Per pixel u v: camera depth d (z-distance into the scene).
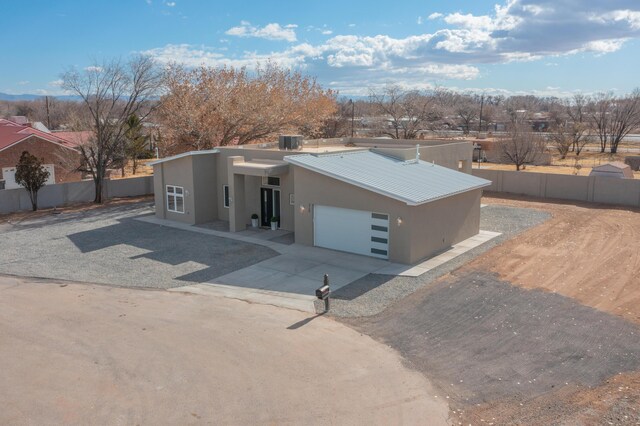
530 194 34.56
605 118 77.00
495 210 29.02
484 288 15.68
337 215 20.22
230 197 23.92
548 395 9.46
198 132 35.22
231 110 35.72
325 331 12.66
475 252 19.89
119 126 36.06
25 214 30.00
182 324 13.19
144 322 13.36
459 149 28.80
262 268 18.22
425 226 19.00
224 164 26.23
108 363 10.98
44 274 17.92
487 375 10.30
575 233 23.03
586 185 32.06
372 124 66.25
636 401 9.11
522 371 10.44
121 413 9.03
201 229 24.86
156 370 10.63
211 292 15.82
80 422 8.75
